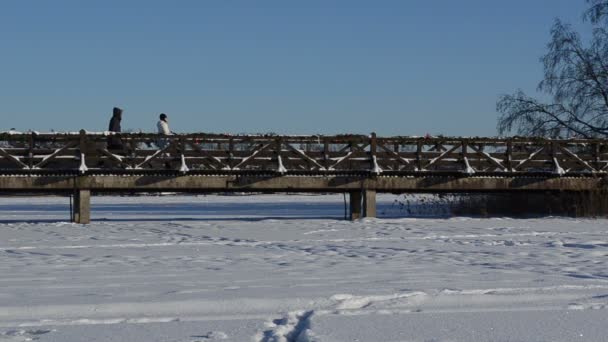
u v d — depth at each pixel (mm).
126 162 21109
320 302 7980
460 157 22781
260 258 12789
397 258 12727
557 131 30453
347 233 17781
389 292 8523
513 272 10609
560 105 30531
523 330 6484
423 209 27250
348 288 8875
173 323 6961
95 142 21031
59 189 20547
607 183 23281
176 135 21266
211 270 11047
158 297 8281
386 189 22078
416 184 22156
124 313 7535
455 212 25625
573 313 7266
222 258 12789
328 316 7105
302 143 21891
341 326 6629
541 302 7973
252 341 6160
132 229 18828
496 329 6523
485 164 22922
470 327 6598
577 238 16312
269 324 6863
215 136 21422
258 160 21609
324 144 21984
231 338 6270
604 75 30047
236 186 21250
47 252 13953
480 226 19547
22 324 6965
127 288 9047
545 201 24891
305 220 21656
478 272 10641
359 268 11242
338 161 21953
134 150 21188
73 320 7152
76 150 20938
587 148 24125
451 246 14797
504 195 25281
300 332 6559
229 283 9484
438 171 22266
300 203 36375
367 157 22203
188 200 40344
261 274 10500
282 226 19625
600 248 14180
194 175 21062
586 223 20594
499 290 8680
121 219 23031
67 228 19094
